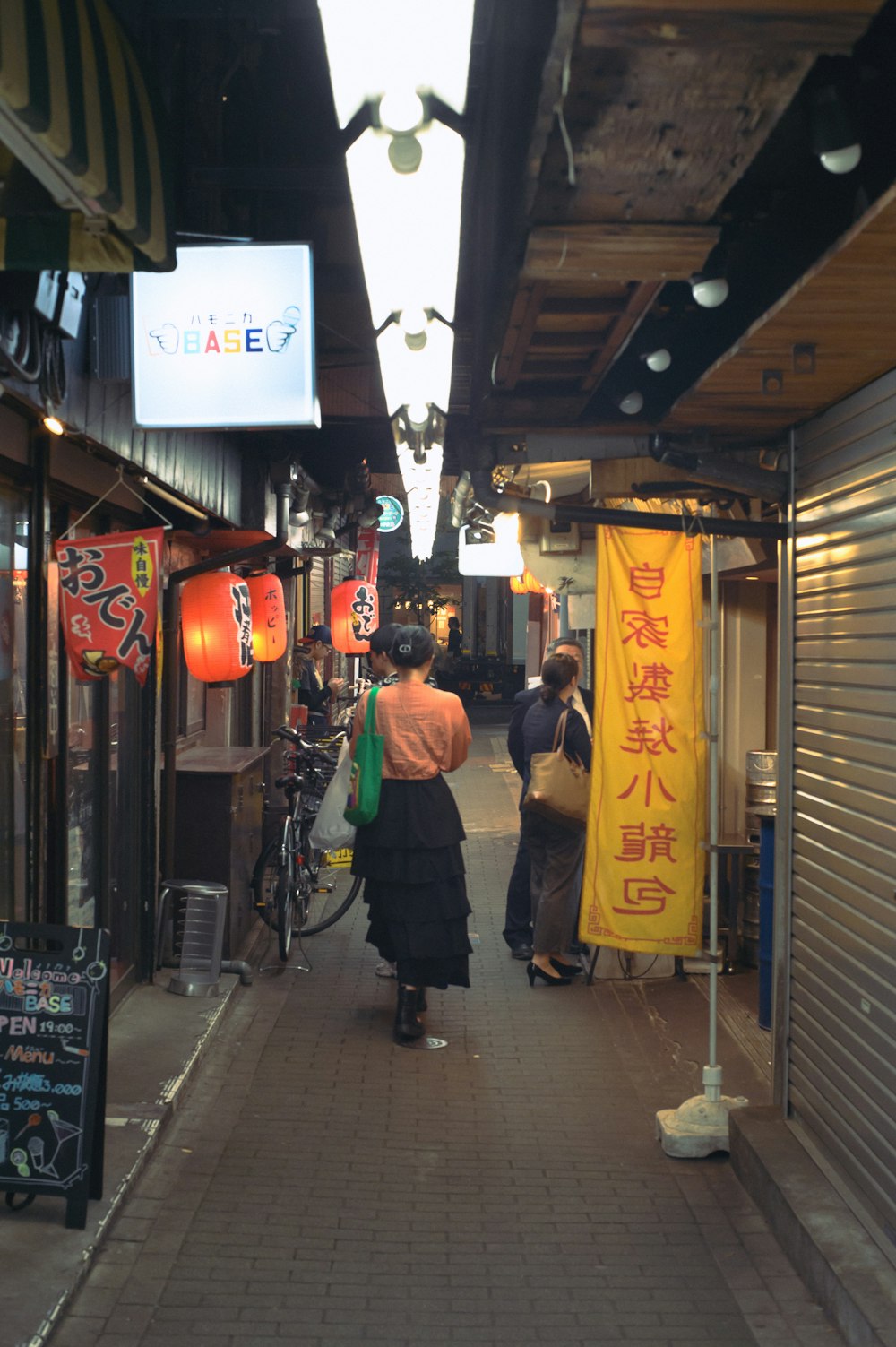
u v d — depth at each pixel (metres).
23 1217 4.13
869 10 1.84
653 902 5.14
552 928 7.47
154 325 5.10
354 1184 4.68
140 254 3.11
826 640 4.43
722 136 2.28
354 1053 6.22
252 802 8.30
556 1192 4.64
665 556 5.15
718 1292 3.91
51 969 4.07
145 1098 5.22
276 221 7.67
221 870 7.54
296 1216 4.39
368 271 3.42
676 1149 4.96
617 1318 3.74
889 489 3.85
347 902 8.87
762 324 3.27
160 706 7.29
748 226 3.64
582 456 5.10
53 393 4.13
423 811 6.41
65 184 2.60
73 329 4.30
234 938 7.63
